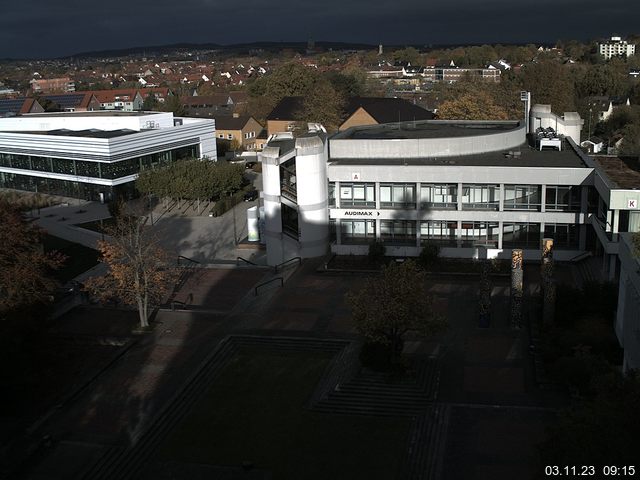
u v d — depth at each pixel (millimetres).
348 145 73188
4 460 38750
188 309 58562
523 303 56062
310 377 46312
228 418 42062
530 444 37594
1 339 43594
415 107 142375
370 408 42094
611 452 24156
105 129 116438
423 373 45062
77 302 60344
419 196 67938
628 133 120875
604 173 61625
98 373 47656
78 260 75688
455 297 58188
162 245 80438
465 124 90438
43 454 39312
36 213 98312
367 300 44281
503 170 65312
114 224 89188
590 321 48062
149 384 46375
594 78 196500
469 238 68000
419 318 43438
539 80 144250
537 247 66875
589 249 65438
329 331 52312
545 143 75938
